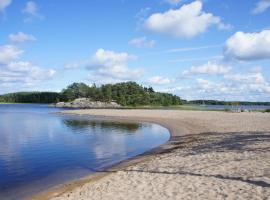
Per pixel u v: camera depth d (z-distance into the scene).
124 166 19.91
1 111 120.31
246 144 22.88
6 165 21.62
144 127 49.56
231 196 11.09
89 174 18.48
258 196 10.82
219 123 45.78
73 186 15.77
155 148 27.45
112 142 32.69
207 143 25.89
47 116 84.69
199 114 69.69
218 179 13.48
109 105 175.12
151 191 12.65
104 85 193.50
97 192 13.61
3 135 40.47
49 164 21.88
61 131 44.75
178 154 21.78
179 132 39.72
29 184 16.62
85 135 39.38
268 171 14.04
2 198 14.28
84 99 188.25
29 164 21.89
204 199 11.05
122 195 12.58
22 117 80.94
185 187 12.73
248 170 14.55
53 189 15.48
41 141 34.44
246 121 46.81
